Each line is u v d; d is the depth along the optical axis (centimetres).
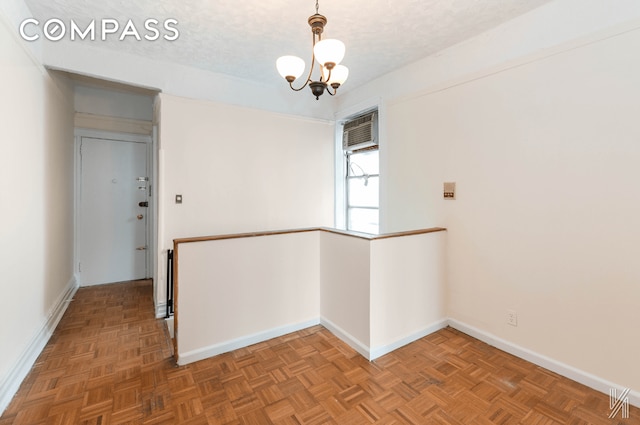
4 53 188
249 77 352
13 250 201
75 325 294
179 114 316
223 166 343
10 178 197
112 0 213
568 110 205
